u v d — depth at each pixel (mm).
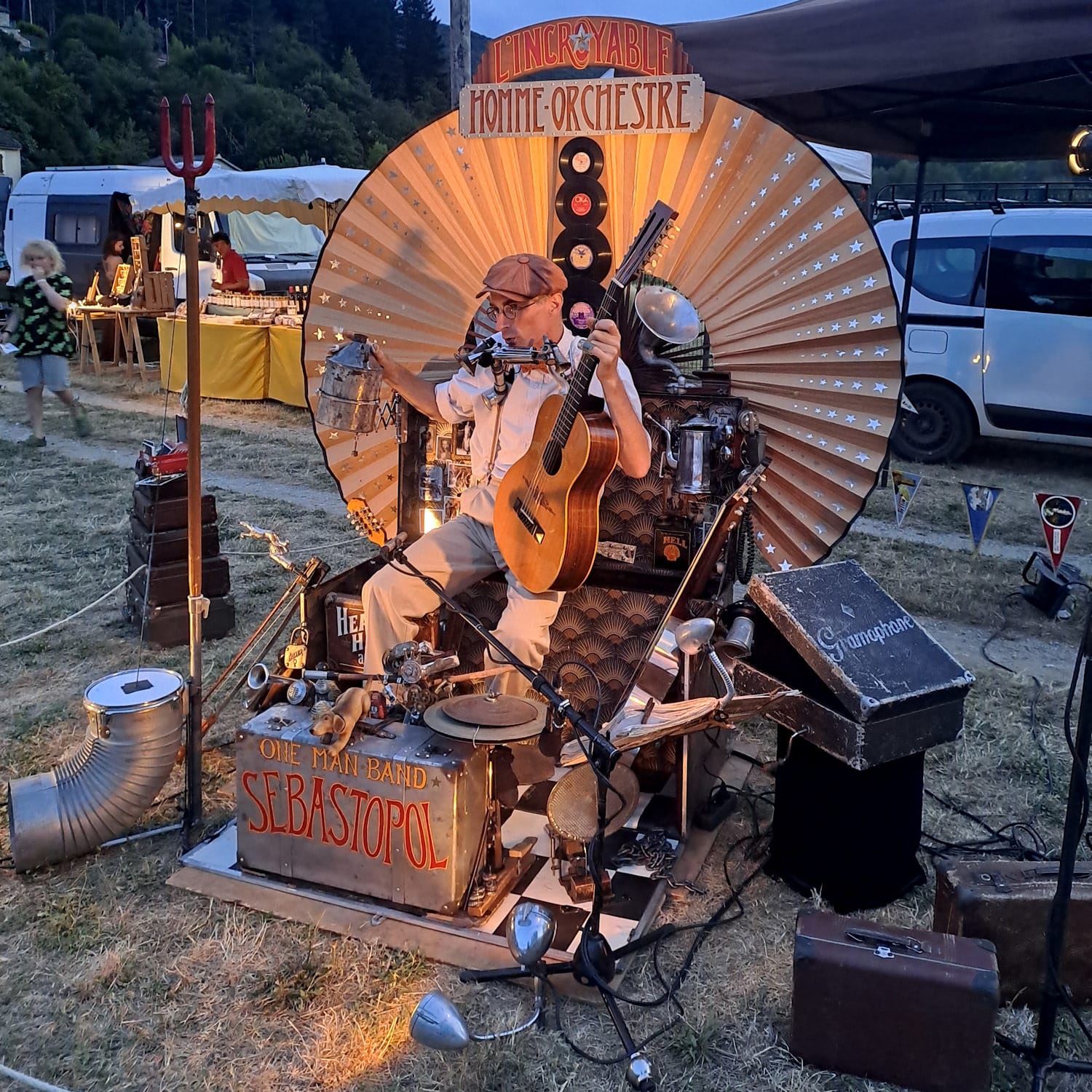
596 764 2395
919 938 2309
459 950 2643
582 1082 2268
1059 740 3912
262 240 16797
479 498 3373
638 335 3818
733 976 2607
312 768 2775
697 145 3787
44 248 8773
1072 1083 2270
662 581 3551
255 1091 2234
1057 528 5273
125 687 3088
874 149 7441
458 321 4402
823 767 2838
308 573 3430
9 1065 2297
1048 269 8078
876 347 3803
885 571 5984
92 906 2830
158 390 11945
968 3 4211
